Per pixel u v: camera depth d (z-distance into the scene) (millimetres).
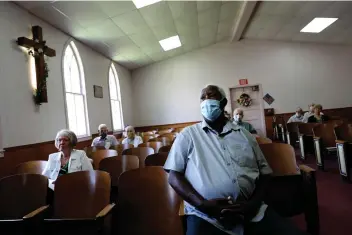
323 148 4000
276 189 2004
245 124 3885
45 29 4574
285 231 1267
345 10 6367
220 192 1322
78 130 5645
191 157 1454
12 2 3818
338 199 2777
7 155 3488
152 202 1676
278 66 8898
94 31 5449
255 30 8172
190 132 1543
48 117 4469
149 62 9078
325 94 8758
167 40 7441
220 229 1279
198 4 5730
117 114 7988
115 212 1641
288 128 5527
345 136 3555
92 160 2900
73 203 1738
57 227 1562
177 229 1599
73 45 5559
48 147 4363
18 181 1871
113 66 7828
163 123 9234
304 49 8852
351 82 8680
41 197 1805
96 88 6473
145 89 9375
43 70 4191
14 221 1544
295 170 2098
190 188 1374
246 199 1350
